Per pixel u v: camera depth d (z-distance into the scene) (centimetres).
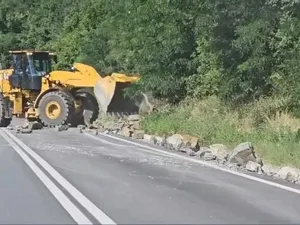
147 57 2742
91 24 4478
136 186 1211
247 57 2186
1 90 2964
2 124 2948
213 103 2448
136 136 2361
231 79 2250
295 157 1513
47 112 2817
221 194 1134
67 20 5097
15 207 1004
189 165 1543
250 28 2022
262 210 991
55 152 1805
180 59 2717
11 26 6500
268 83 2116
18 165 1510
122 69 3678
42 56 2958
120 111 2895
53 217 927
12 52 2962
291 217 940
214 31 2245
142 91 2780
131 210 974
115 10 3612
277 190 1191
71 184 1230
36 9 6275
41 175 1346
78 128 2786
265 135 1866
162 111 2719
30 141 2170
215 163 1589
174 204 1028
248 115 2120
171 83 2736
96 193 1130
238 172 1432
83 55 4000
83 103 2864
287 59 1992
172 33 2686
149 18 2766
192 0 2430
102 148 1941
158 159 1658
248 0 2084
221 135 1978
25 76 2909
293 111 1992
